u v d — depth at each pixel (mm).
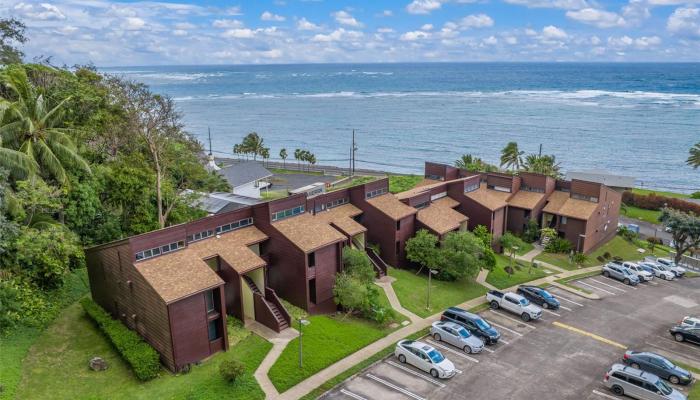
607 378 32312
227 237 39719
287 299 41625
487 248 53000
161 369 31969
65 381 29891
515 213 65312
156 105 50562
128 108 49406
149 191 49250
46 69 50031
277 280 41938
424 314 42344
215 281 33312
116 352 33219
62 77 49969
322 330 37750
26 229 35188
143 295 32531
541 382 32906
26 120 38500
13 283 32750
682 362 36469
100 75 58781
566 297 48688
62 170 40188
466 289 48812
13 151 35844
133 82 63062
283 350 34500
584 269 58062
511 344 38188
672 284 54594
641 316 44625
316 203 47938
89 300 38469
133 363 30703
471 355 36188
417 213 53688
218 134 198625
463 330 37469
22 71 42844
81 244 44781
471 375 33406
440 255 48656
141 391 29547
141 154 53000
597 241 66125
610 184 83812
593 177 85188
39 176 40031
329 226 43906
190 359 32344
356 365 33688
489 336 37688
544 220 66312
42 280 38344
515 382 32750
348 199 52250
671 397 30281
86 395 28922
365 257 44156
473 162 91062
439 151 160000
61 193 40156
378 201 51875
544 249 62844
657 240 74938
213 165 89000
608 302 47812
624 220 89312
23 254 34031
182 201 54219
